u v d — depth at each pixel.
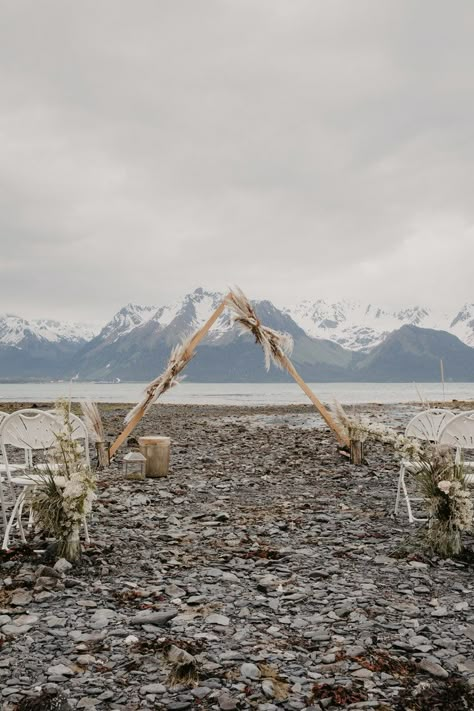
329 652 4.41
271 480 12.38
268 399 86.38
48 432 7.23
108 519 8.74
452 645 4.53
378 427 7.81
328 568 6.36
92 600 5.41
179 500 10.19
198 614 5.11
